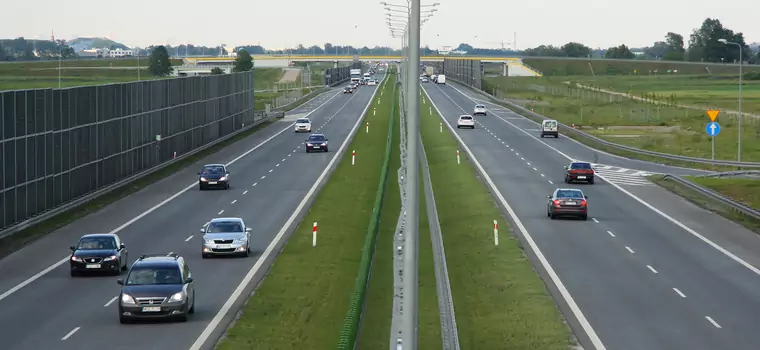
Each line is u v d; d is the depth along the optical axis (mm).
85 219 83562
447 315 42219
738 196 101062
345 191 101188
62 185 87312
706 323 45500
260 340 42000
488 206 89000
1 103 73438
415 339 30312
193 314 47531
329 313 47969
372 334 43062
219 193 101188
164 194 100812
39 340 41906
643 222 81375
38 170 81188
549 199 83000
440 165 126625
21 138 77438
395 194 98625
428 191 99500
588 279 56719
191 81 143250
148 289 45312
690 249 68312
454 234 75250
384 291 53062
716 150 154000
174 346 40656
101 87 99875
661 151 153000
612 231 76125
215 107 161250
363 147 152125
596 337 42656
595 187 106062
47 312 48188
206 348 40312
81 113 93250
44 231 77062
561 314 47594
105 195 98375
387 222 80375
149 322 45594
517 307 49281
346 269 60469
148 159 118688
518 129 188750
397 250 58875
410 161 32062
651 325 45094
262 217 83688
